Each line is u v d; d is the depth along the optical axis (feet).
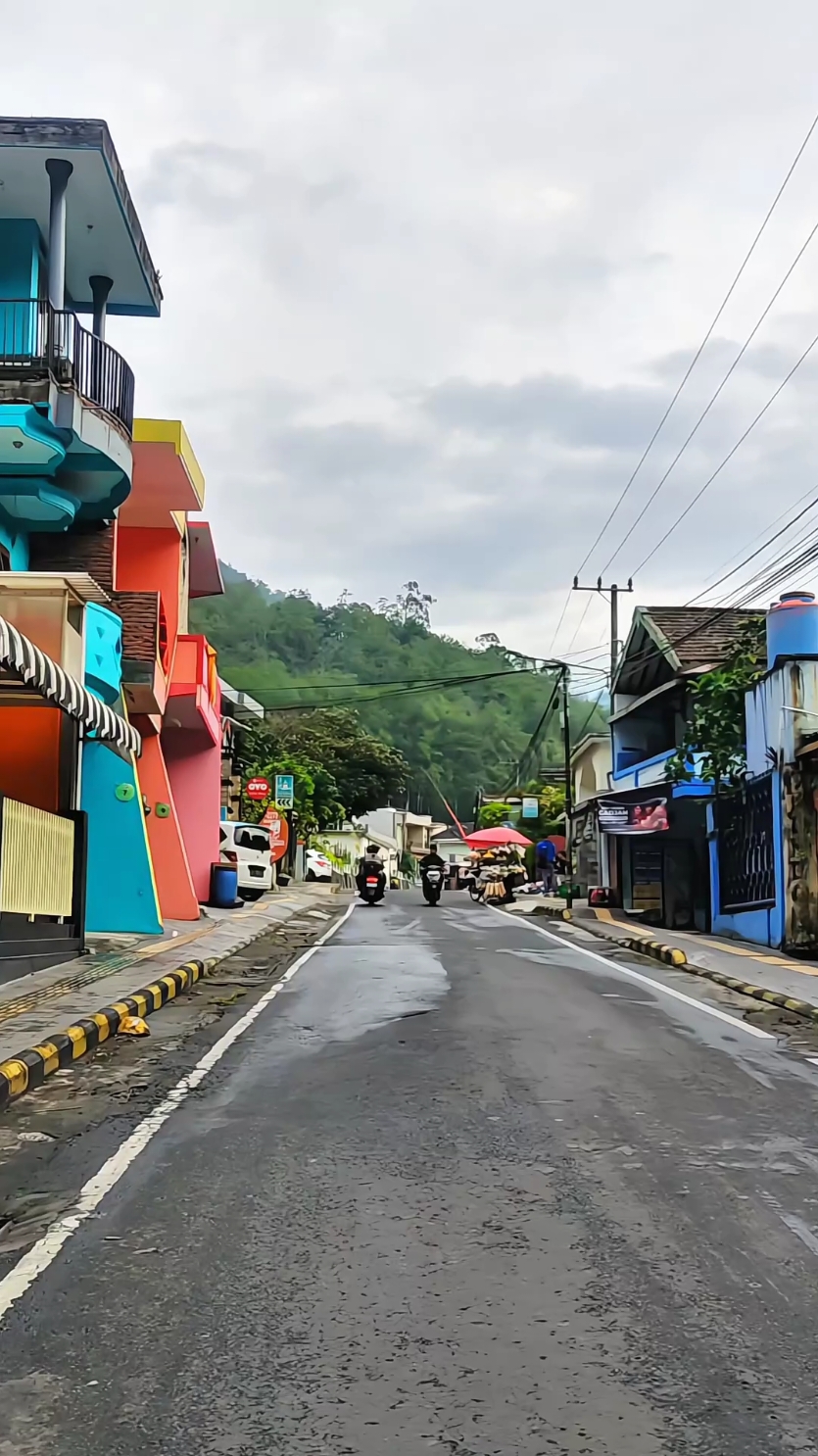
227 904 91.20
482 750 269.44
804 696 64.03
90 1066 31.99
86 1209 19.89
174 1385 13.75
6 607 50.62
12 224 55.72
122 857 66.85
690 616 100.94
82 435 52.80
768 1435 12.69
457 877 194.18
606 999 45.39
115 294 63.36
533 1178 21.56
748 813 72.64
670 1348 14.71
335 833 237.66
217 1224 19.12
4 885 45.29
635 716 110.73
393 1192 20.68
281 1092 28.50
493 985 49.01
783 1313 15.80
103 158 51.65
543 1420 12.96
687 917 98.12
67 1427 12.86
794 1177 21.86
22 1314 15.71
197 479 70.38
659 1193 20.76
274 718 200.03
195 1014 41.45
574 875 133.49
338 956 60.85
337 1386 13.70
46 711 55.77
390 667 260.01
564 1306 15.93
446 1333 15.10
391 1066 31.42
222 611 249.14
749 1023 40.83
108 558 64.64
